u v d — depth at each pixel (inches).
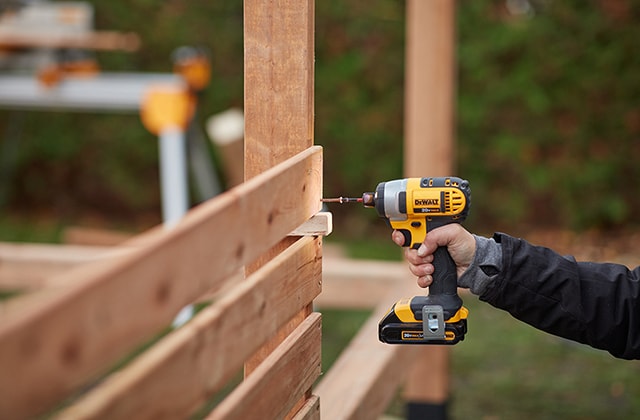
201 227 42.1
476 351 184.7
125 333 35.2
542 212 261.4
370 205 73.5
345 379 88.1
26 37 182.1
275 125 65.4
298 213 60.0
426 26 137.4
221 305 46.1
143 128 273.1
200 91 180.2
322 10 260.5
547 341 190.5
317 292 68.1
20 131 279.9
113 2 269.1
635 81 249.1
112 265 34.5
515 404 155.7
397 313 73.5
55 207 286.5
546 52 250.5
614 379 167.8
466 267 71.8
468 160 258.8
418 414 139.9
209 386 43.7
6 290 207.2
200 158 221.5
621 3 246.2
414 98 139.2
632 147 253.1
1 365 28.2
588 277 68.1
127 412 35.7
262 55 64.9
